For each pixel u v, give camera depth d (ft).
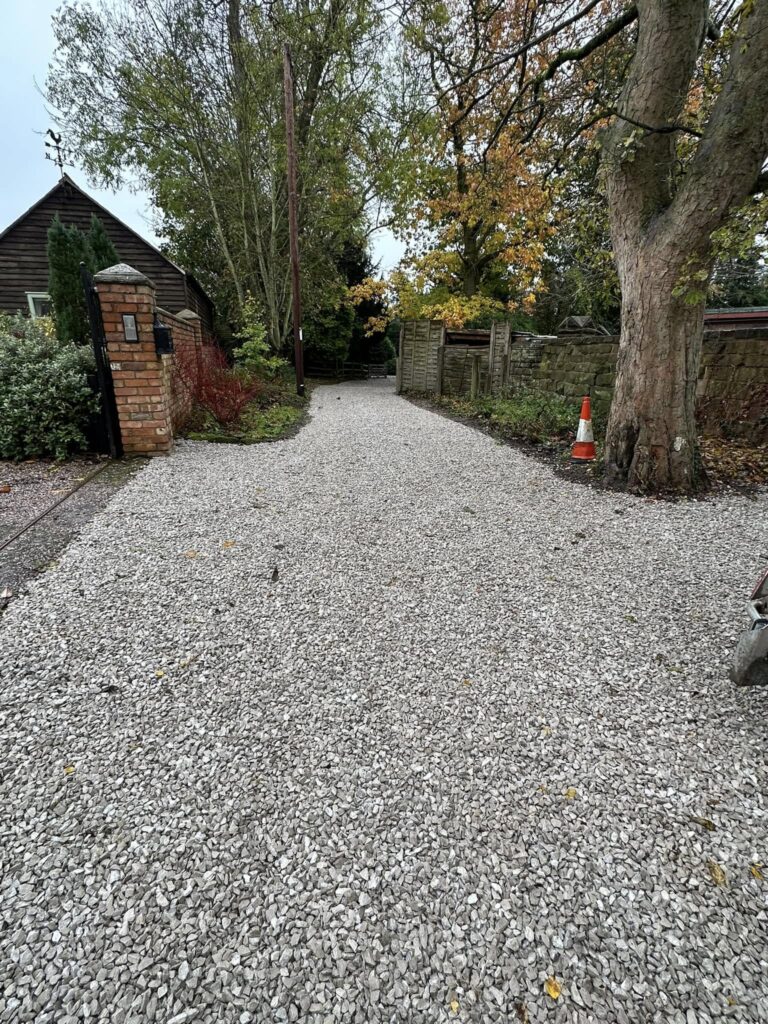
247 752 5.13
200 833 4.27
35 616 7.34
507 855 4.17
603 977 3.36
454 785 4.83
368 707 5.81
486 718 5.68
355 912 3.73
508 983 3.33
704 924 3.68
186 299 41.19
